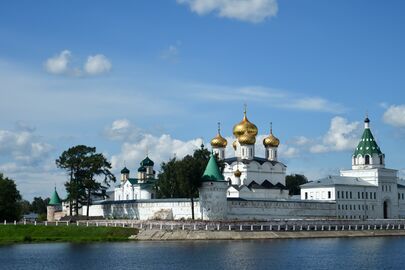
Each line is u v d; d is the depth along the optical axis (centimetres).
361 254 11850
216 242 14350
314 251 12325
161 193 19362
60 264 10488
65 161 18988
